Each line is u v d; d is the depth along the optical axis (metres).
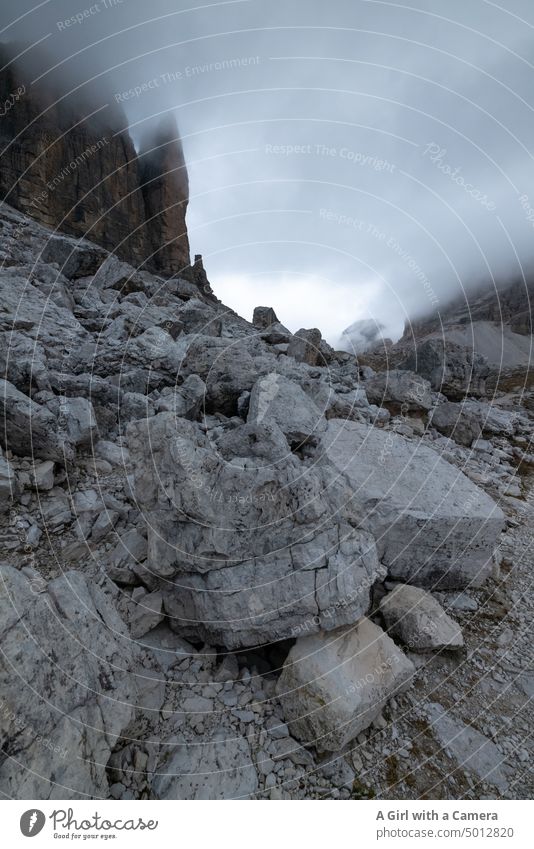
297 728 3.07
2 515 4.92
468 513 4.57
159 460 3.79
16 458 5.73
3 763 2.34
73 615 3.06
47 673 2.67
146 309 13.75
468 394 13.81
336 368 15.44
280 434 4.50
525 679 3.76
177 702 3.24
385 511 4.55
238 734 3.05
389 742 3.18
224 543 3.54
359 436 6.50
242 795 2.73
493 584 5.00
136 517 5.26
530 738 3.28
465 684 3.69
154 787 2.75
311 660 3.26
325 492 4.58
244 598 3.46
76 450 6.41
